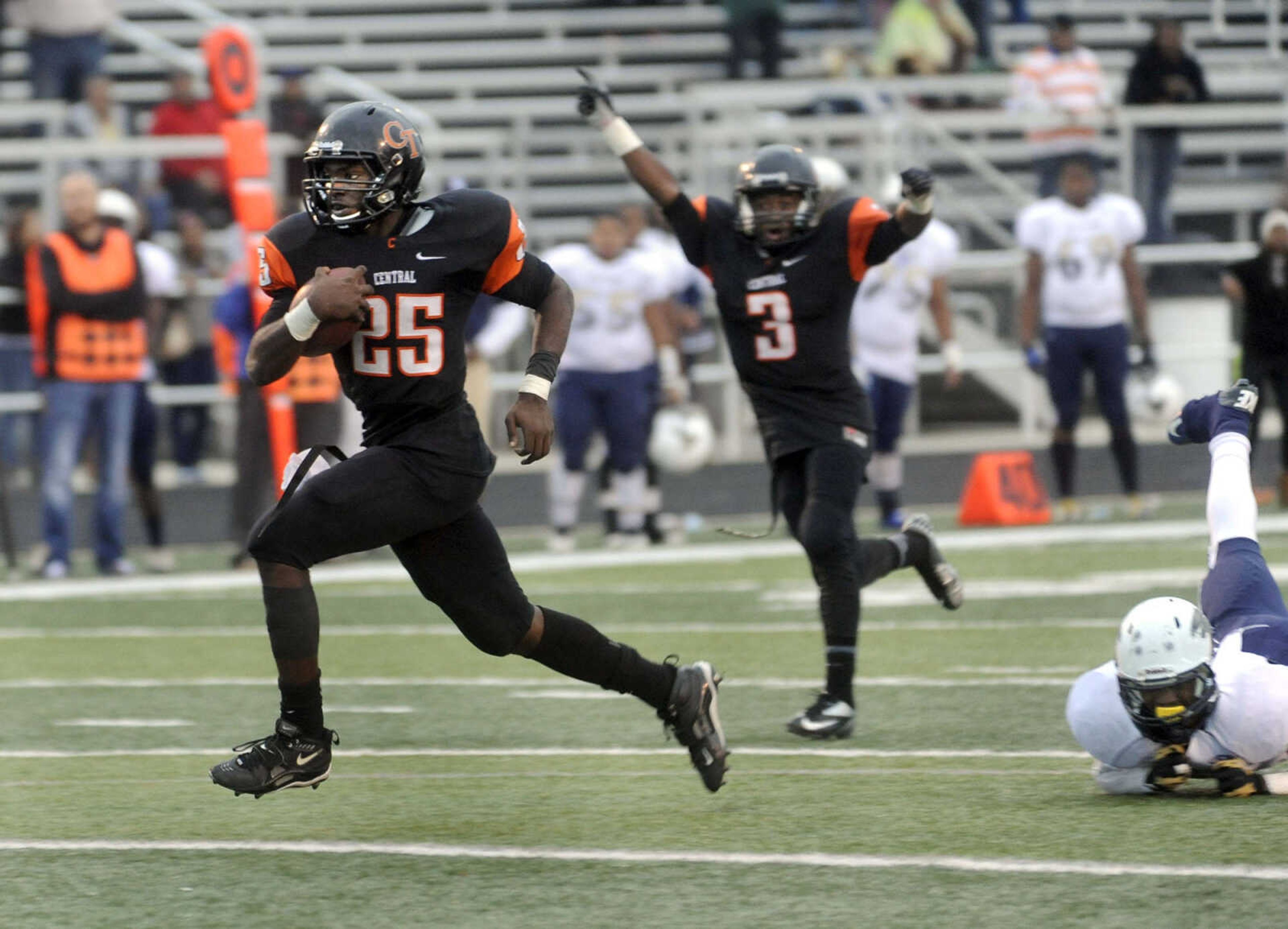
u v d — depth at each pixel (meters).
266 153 40.81
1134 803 17.73
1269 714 17.38
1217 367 60.66
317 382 41.06
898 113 65.06
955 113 65.44
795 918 14.13
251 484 41.81
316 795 19.48
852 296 23.27
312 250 16.70
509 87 75.06
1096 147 63.16
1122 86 72.69
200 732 23.89
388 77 75.38
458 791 19.59
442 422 16.72
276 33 78.31
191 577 41.25
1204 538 42.16
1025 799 18.22
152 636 32.78
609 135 23.84
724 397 59.47
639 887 15.20
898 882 15.03
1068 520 46.03
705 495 52.91
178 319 53.22
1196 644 16.97
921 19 69.25
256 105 59.84
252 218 40.59
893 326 43.62
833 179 32.91
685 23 79.94
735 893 14.91
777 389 23.39
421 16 80.31
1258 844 15.72
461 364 16.86
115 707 25.94
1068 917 13.85
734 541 45.22
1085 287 44.22
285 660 16.58
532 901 14.87
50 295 40.22
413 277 16.55
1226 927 13.49
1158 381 46.28
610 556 42.69
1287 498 46.25
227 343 41.34
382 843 17.08
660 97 75.88
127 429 41.25
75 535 48.75
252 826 18.00
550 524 50.69
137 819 18.41
